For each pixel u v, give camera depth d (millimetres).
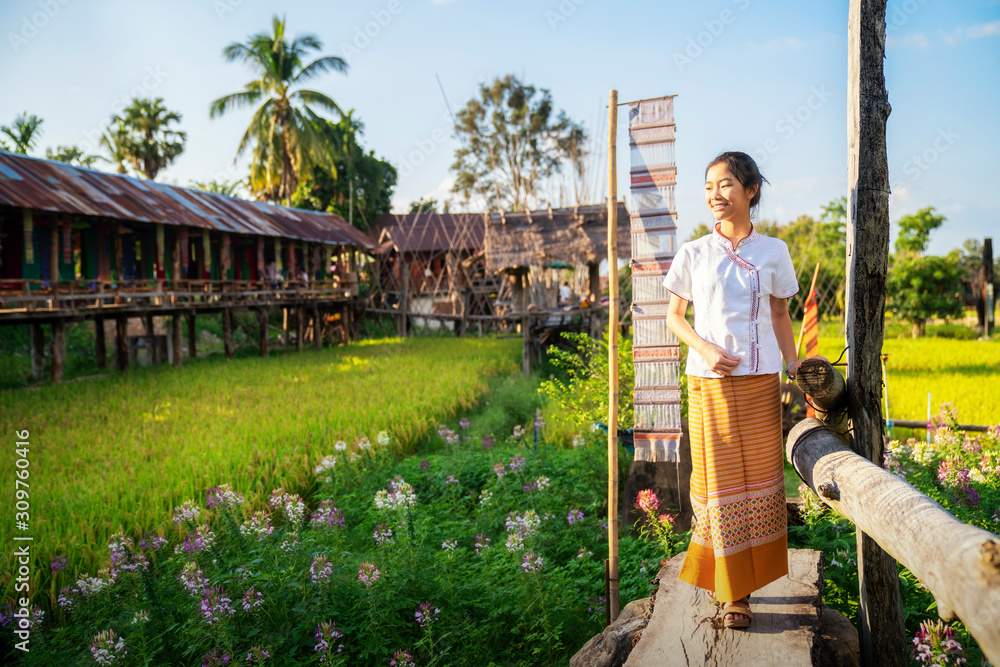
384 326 29094
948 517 1724
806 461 2498
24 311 14219
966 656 2744
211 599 3922
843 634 3012
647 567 4734
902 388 11562
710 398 2619
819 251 30250
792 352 2762
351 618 4191
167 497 6879
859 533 2684
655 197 3756
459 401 11820
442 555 4910
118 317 17438
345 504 6766
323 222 26391
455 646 4207
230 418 10414
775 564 2605
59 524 6121
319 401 11500
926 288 27641
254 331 27031
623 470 7266
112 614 4566
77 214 15773
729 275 2590
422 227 32438
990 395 10727
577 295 23453
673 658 2566
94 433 9469
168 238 19891
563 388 9523
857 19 2551
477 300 28953
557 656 4148
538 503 6297
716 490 2598
